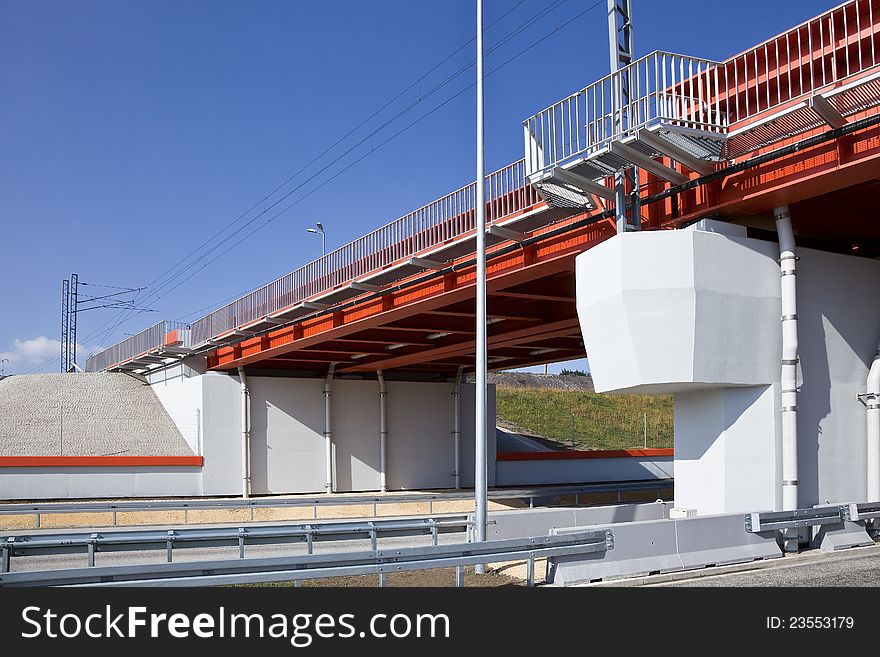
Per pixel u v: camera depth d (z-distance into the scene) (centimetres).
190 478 3809
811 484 1723
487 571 1494
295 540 1645
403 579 1379
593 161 1708
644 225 1906
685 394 1811
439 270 2505
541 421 7450
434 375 4750
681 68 1603
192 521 3036
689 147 1644
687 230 1639
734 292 1667
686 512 1775
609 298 1677
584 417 7725
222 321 3872
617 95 1662
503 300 2914
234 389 4016
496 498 3684
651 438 7250
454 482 4522
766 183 1636
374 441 4362
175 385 4344
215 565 1026
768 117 1494
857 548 1647
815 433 1748
